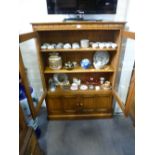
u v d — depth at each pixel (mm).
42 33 1663
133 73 1173
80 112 1915
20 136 976
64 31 1666
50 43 1711
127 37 1301
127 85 1384
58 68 1688
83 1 1428
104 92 1784
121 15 1642
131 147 1507
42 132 1729
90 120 1922
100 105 1879
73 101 1832
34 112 1345
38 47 1494
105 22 1358
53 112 1902
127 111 1320
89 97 1811
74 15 1619
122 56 1547
